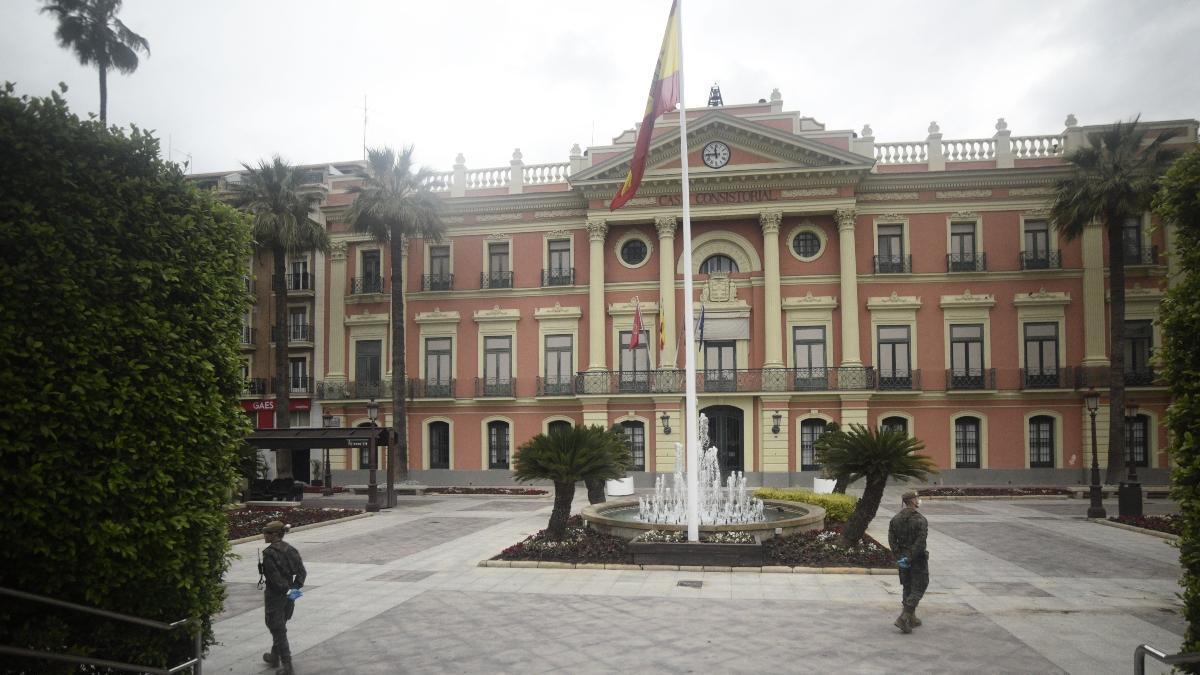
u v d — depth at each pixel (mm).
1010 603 11352
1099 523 21266
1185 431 7094
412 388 38188
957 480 33906
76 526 6348
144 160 7355
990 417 34062
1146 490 29859
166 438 7051
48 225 6266
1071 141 34344
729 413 35594
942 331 34719
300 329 40281
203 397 7598
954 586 12547
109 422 6570
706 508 20406
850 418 33906
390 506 26625
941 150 35250
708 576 13172
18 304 6098
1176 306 7320
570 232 37781
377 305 39281
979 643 9258
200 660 7293
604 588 12328
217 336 7840
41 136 6445
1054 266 34000
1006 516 23125
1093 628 9969
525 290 37719
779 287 35188
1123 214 27828
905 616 9695
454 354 38188
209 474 7656
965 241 35062
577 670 8320
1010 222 34625
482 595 11992
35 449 6133
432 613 10891
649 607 11039
